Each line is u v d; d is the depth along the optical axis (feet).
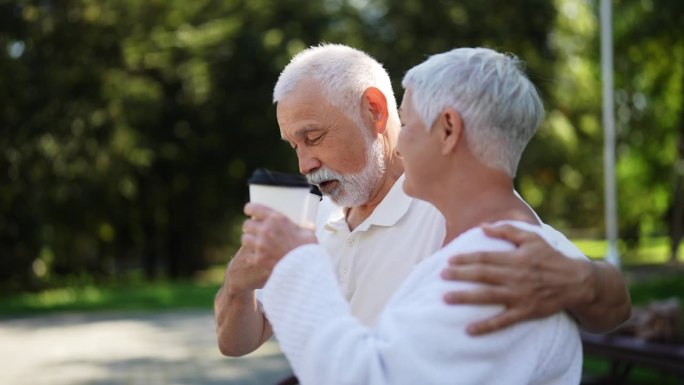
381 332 5.06
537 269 5.00
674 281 47.42
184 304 43.11
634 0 61.31
